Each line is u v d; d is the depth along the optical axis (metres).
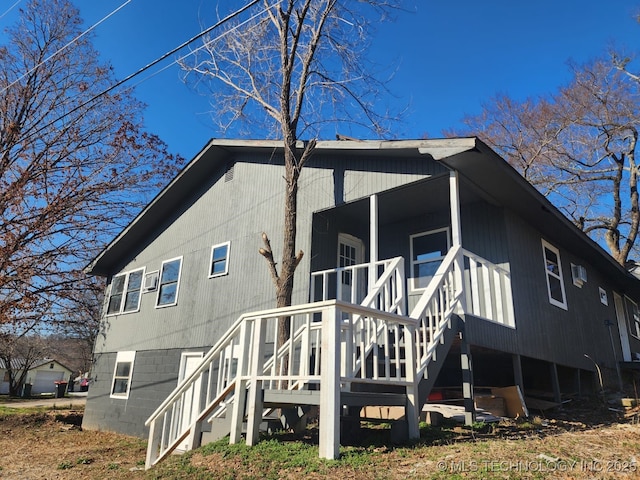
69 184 18.66
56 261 18.73
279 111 9.61
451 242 9.50
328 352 4.50
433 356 5.98
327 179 9.42
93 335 29.83
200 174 12.76
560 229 10.12
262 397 5.25
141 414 12.10
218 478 4.22
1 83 18.33
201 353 11.07
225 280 11.10
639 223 21.64
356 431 5.66
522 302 8.62
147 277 13.82
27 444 11.17
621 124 22.05
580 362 10.76
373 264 7.81
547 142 23.95
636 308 18.28
